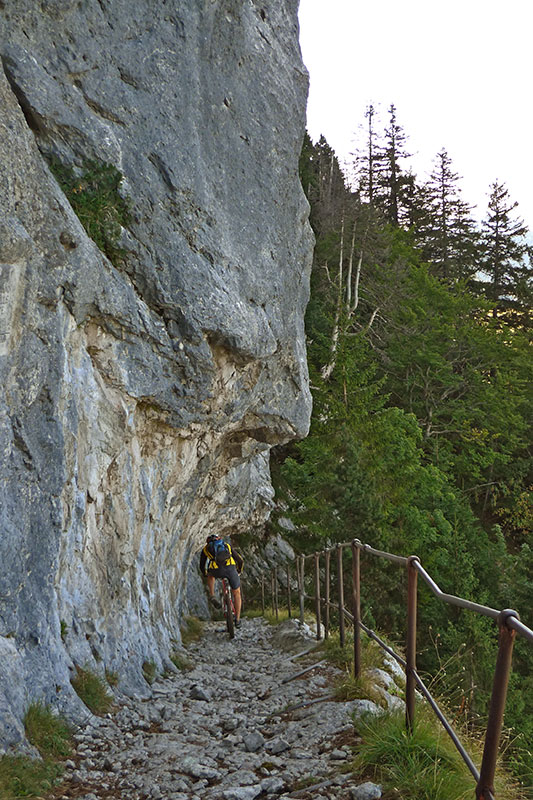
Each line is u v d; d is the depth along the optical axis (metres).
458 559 18.80
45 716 4.84
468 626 15.26
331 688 6.27
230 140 9.41
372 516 16.11
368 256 34.28
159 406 8.32
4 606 4.87
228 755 4.82
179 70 8.32
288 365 11.53
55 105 6.78
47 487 5.51
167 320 7.99
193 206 8.36
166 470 9.67
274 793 4.03
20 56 6.49
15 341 5.21
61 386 5.82
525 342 41.09
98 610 6.89
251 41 10.01
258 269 9.82
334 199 34.12
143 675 7.34
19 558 5.09
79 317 6.43
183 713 6.24
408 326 35.72
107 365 7.19
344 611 7.43
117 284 7.15
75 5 7.05
